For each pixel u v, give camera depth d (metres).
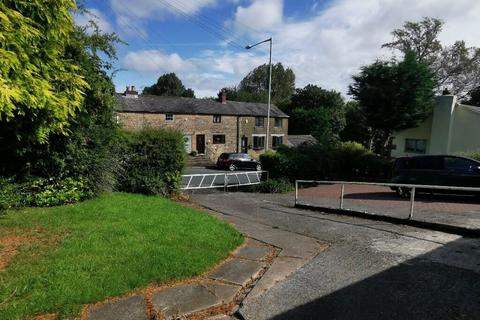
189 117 37.88
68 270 4.43
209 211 10.00
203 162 36.88
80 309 3.60
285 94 84.94
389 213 8.82
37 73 5.51
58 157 8.68
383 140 25.44
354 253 5.68
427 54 34.72
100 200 9.16
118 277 4.29
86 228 6.32
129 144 11.66
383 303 3.96
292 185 17.34
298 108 55.50
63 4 5.70
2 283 4.04
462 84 35.59
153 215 7.60
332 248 5.97
